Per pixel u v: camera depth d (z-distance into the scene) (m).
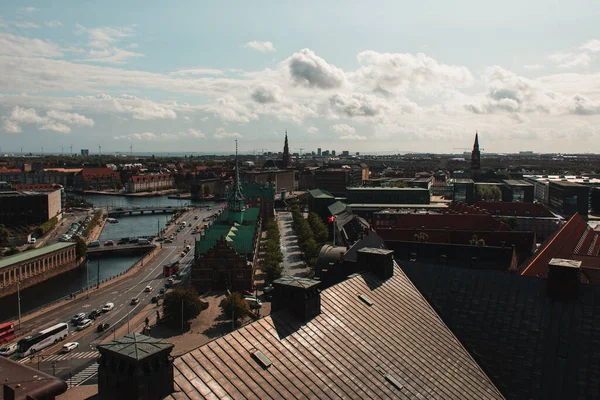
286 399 35.78
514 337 53.62
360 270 59.38
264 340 40.19
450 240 139.25
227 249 158.12
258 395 35.16
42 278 179.12
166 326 124.50
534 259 98.38
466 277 61.56
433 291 61.19
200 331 121.25
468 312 57.62
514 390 49.84
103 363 31.66
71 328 123.75
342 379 40.03
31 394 35.84
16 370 40.66
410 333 50.59
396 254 109.06
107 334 119.69
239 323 126.31
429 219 179.38
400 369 44.47
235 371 36.28
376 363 43.56
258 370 37.22
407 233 140.88
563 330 52.41
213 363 36.09
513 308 56.22
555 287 55.19
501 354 52.78
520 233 136.25
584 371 48.78
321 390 37.97
